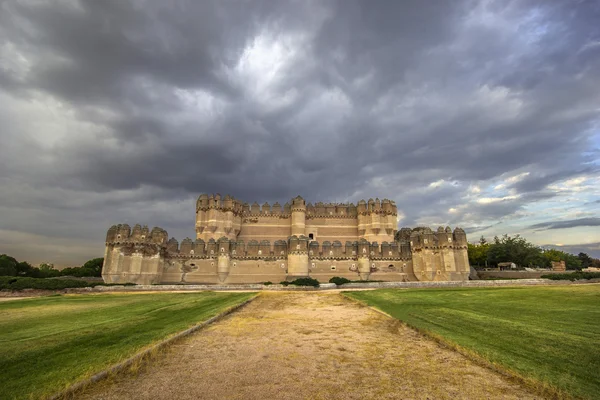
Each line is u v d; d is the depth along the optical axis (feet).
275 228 252.21
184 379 33.12
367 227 250.98
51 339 48.57
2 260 212.02
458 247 203.10
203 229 236.43
